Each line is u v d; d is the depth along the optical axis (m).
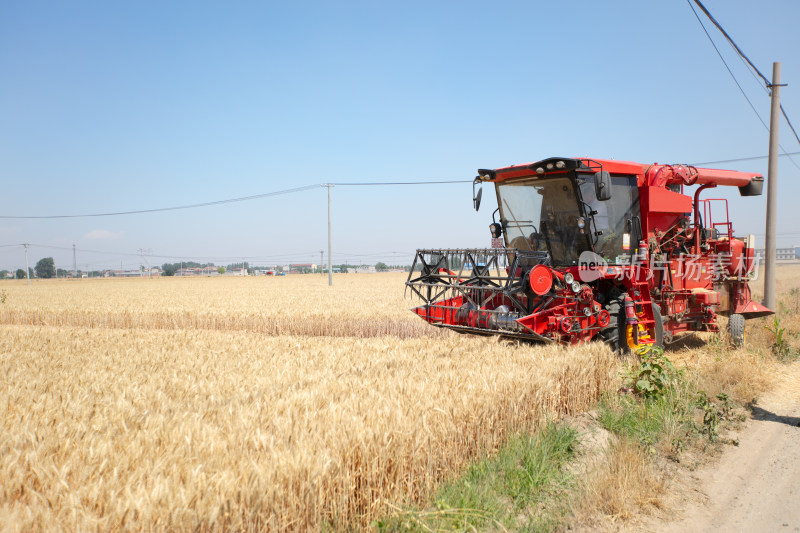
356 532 3.73
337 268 198.50
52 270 172.75
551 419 5.88
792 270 59.31
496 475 4.71
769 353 10.62
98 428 4.28
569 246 9.75
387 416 4.36
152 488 3.06
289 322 17.59
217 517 2.96
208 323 19.03
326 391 5.51
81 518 2.81
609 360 7.48
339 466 3.64
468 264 9.48
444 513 3.88
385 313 18.22
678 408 6.59
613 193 9.83
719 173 11.85
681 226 11.12
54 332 12.96
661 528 4.12
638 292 9.99
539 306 9.04
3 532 2.67
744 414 6.95
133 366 7.75
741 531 4.08
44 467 3.39
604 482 4.60
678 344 12.01
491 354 7.86
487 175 10.50
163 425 4.29
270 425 4.34
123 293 37.72
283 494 3.30
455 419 4.74
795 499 4.61
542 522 4.06
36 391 5.83
